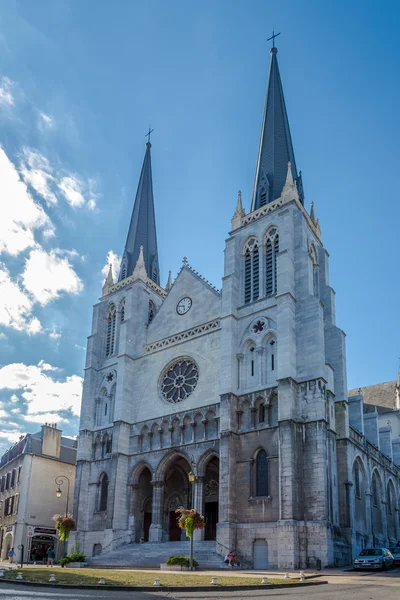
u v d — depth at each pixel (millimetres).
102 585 25766
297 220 57500
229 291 57281
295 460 46031
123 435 60719
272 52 74688
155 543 53156
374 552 40125
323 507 44031
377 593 22938
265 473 48500
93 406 67875
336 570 39656
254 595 22531
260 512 46656
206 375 57125
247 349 54625
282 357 50062
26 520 68938
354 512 50188
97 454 64375
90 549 59219
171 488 59844
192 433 55406
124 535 56656
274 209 59500
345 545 46125
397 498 69750
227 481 48500
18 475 73000
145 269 75688
